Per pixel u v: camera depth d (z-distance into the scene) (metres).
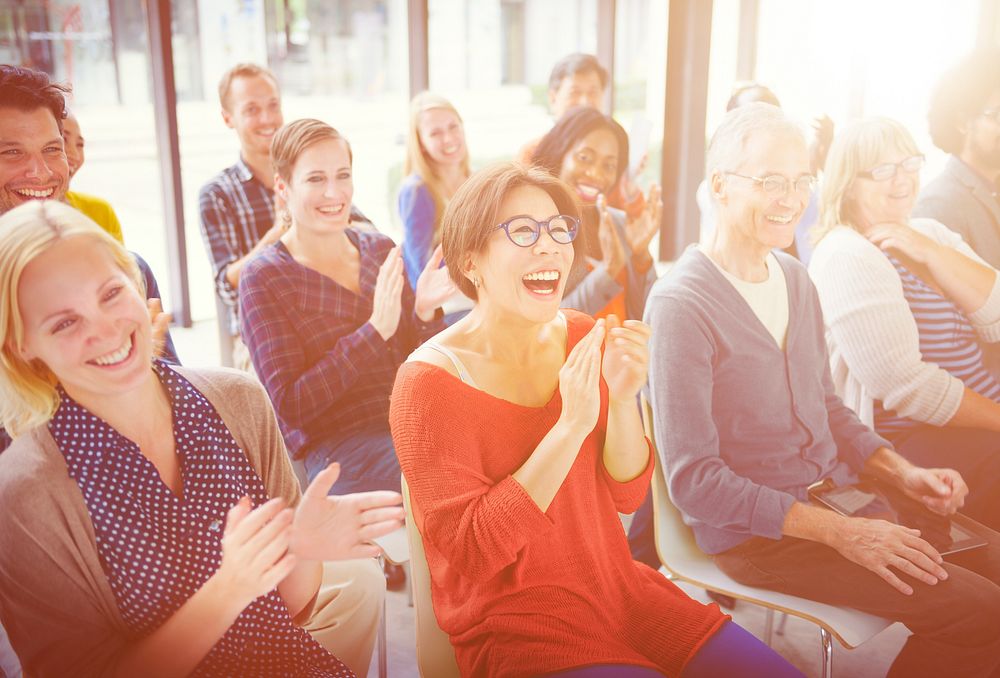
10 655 1.45
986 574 1.55
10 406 1.03
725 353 1.58
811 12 3.98
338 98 8.71
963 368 2.04
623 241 2.41
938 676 1.44
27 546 1.03
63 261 0.99
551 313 1.23
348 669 1.23
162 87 3.92
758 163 1.58
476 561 1.15
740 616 2.02
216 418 1.18
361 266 2.01
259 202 2.82
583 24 7.11
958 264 1.99
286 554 1.05
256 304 1.88
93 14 6.59
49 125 1.63
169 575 1.09
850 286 1.97
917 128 3.34
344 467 1.80
